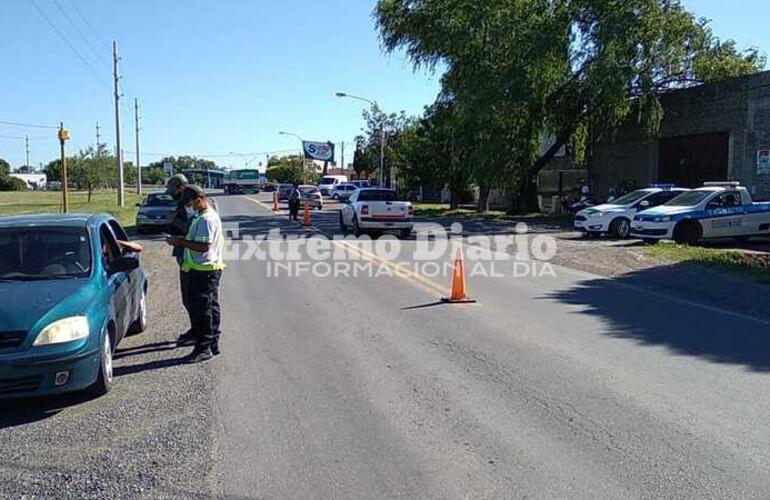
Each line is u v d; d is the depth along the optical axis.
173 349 8.00
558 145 35.84
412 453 4.88
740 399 6.00
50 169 121.50
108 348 6.46
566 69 31.39
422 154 42.78
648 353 7.60
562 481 4.41
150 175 159.62
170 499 4.24
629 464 4.66
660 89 32.16
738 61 31.33
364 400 6.04
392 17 36.19
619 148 35.97
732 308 10.49
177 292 12.42
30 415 5.82
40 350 5.66
